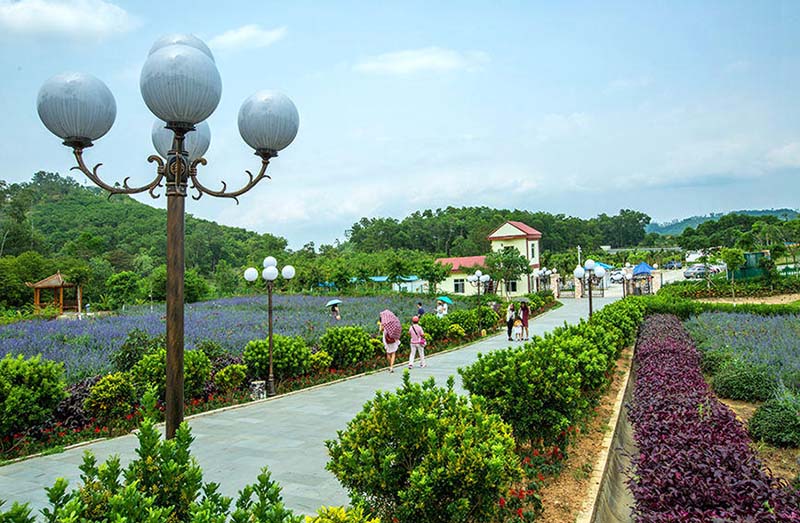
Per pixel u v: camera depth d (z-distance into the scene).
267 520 2.26
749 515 3.13
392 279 38.62
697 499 3.47
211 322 18.03
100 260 45.91
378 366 12.86
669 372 7.62
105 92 3.40
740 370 8.77
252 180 3.87
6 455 6.21
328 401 9.08
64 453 6.34
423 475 3.01
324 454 6.01
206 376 8.88
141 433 2.65
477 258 48.16
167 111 3.17
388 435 3.40
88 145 3.46
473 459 3.04
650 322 15.89
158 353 8.52
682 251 82.94
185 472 2.55
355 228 101.38
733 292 28.64
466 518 3.18
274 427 7.32
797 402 6.59
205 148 4.58
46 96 3.24
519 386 5.21
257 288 40.84
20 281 34.19
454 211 105.81
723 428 5.00
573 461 5.36
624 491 5.41
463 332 17.72
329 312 23.66
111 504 2.10
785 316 16.38
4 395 6.45
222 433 7.00
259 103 3.70
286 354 10.41
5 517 2.00
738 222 84.19
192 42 3.43
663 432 4.87
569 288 52.97
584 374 6.74
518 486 4.52
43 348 11.55
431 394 3.67
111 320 18.17
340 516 2.52
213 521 2.15
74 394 7.48
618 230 125.69
